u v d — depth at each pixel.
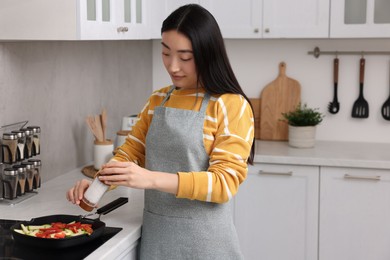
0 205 2.29
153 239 2.02
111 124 3.35
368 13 3.23
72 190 2.04
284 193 3.23
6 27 2.17
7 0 2.16
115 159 2.12
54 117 2.78
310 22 3.30
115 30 2.47
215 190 1.83
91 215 2.15
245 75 3.77
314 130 3.46
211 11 3.37
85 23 2.17
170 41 1.86
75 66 2.94
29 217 2.15
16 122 2.50
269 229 3.27
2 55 2.38
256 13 3.34
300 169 3.20
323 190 3.19
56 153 2.81
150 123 2.09
